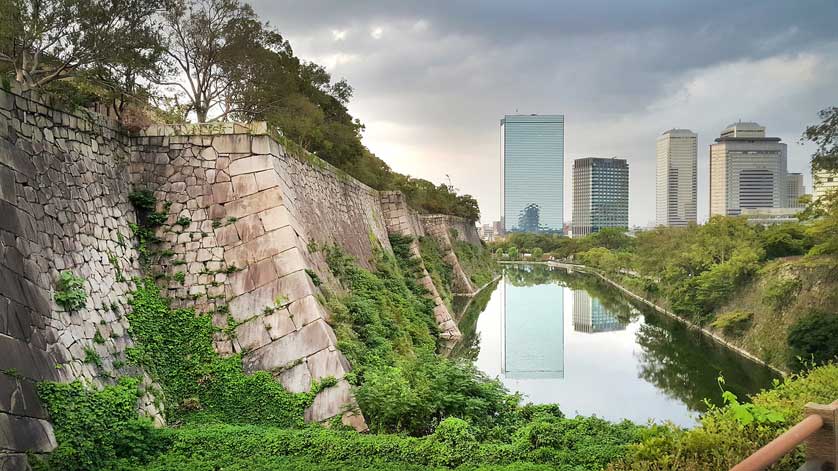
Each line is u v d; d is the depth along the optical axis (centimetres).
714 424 893
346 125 4034
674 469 759
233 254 1512
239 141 1599
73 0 1434
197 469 991
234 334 1433
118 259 1387
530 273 10256
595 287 7588
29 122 1144
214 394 1351
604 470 898
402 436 1200
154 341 1367
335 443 1113
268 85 2630
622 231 12312
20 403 874
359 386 1371
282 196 1570
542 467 1004
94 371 1106
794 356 2680
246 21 2433
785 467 734
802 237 4209
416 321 2572
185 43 2372
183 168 1580
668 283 4766
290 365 1392
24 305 969
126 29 1611
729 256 4200
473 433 1257
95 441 973
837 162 2883
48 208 1148
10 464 809
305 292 1458
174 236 1527
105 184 1427
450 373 1466
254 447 1108
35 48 1499
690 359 3216
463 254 7231
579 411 2198
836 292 2889
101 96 1772
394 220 3997
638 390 2561
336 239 2409
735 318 3497
